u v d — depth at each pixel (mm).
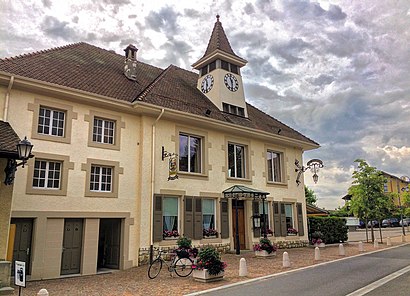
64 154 12172
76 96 12500
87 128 12938
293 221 20422
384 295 7965
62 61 14406
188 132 15938
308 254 16484
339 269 11898
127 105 13773
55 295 8578
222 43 20422
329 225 23000
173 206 14992
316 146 22047
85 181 12547
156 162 14469
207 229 15953
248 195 17156
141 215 13609
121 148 13734
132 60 16719
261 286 9156
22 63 12469
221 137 17344
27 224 11273
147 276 11180
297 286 9062
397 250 18578
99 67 15828
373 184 24391
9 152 8758
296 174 21219
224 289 8906
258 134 18453
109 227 13898
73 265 11992
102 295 8516
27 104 11602
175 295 8344
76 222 12297
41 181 11758
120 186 13445
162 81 17406
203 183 16016
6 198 9219
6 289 8562
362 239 28219
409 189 47750
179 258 11555
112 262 13391
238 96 19500
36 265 10945
